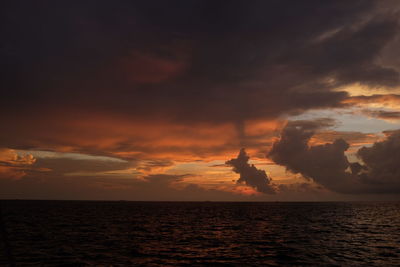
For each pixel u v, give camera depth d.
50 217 69.94
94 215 81.50
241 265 22.84
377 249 30.20
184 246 31.56
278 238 38.72
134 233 42.31
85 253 26.38
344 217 84.12
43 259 23.52
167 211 115.94
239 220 71.56
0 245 28.80
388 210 136.62
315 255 26.88
